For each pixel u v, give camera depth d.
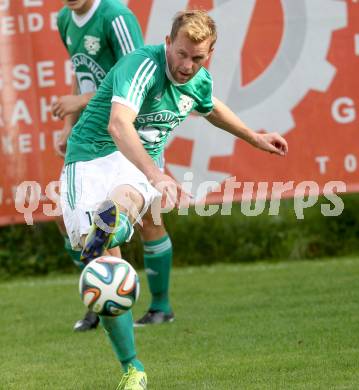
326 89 31.50
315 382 14.92
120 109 14.34
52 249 33.47
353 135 31.64
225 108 17.28
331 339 18.64
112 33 20.95
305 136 31.39
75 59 21.92
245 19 30.94
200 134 30.61
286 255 33.56
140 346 19.23
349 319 20.81
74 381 16.17
